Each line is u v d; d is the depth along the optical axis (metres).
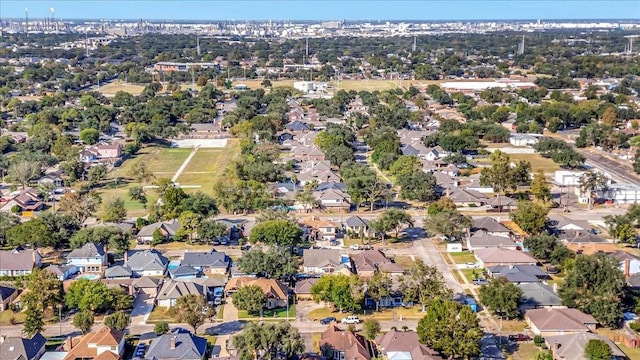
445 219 168.50
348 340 112.94
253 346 103.25
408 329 121.31
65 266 149.38
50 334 120.69
